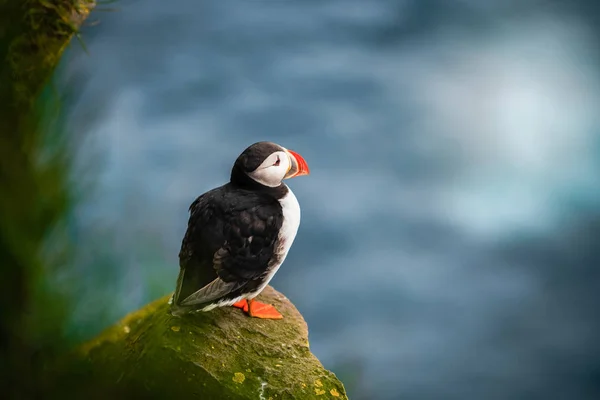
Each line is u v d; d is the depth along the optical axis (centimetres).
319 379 460
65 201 235
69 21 328
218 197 463
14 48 270
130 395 354
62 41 324
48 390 258
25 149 234
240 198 461
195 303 430
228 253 445
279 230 466
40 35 312
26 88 252
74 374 277
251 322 499
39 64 300
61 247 240
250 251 452
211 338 460
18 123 240
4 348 241
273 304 539
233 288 450
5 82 247
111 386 309
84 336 254
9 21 266
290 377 455
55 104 246
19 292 233
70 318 244
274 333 494
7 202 225
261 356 468
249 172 469
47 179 233
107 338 435
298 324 514
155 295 287
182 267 447
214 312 492
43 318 238
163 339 436
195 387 428
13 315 235
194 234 450
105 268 255
